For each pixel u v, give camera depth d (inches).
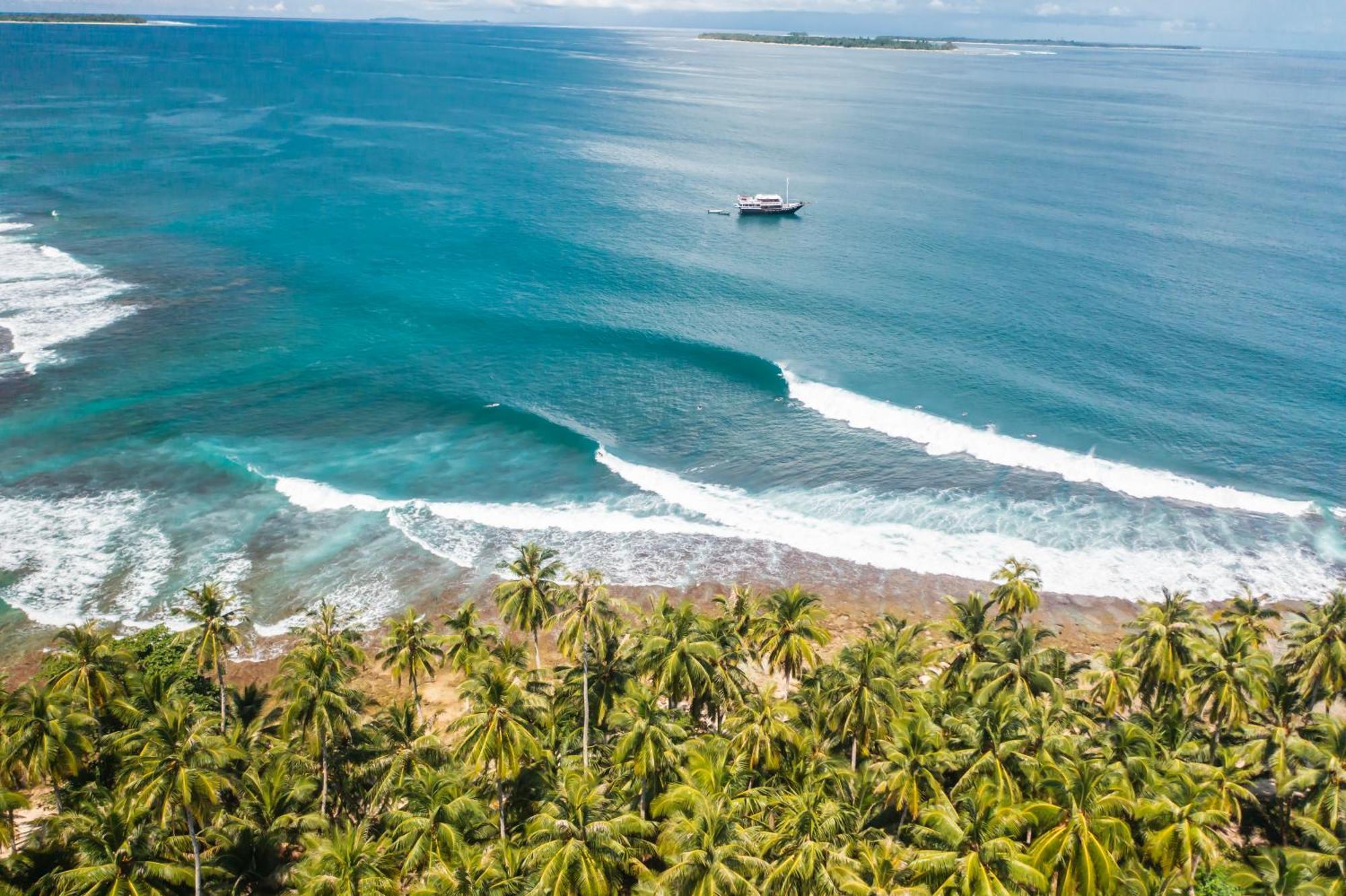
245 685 2137.1
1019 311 4532.5
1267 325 4352.9
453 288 4756.4
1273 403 3604.8
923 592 2549.2
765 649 1925.4
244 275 4825.3
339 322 4274.1
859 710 1658.5
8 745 1557.6
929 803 1519.4
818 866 1310.3
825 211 6584.6
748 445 3309.5
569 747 1791.3
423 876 1405.0
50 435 3184.1
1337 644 1784.0
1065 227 6112.2
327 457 3147.1
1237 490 3046.3
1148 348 4099.4
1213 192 7209.6
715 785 1550.2
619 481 3070.9
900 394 3678.6
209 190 6599.4
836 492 3029.0
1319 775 1544.0
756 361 3929.6
